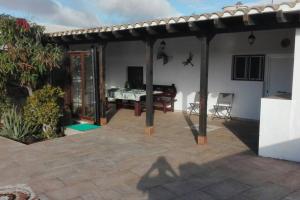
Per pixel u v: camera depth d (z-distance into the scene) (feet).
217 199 12.64
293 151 16.80
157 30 21.20
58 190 13.55
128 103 36.73
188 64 33.68
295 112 16.47
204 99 20.33
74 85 29.25
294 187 13.73
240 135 23.40
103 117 27.22
